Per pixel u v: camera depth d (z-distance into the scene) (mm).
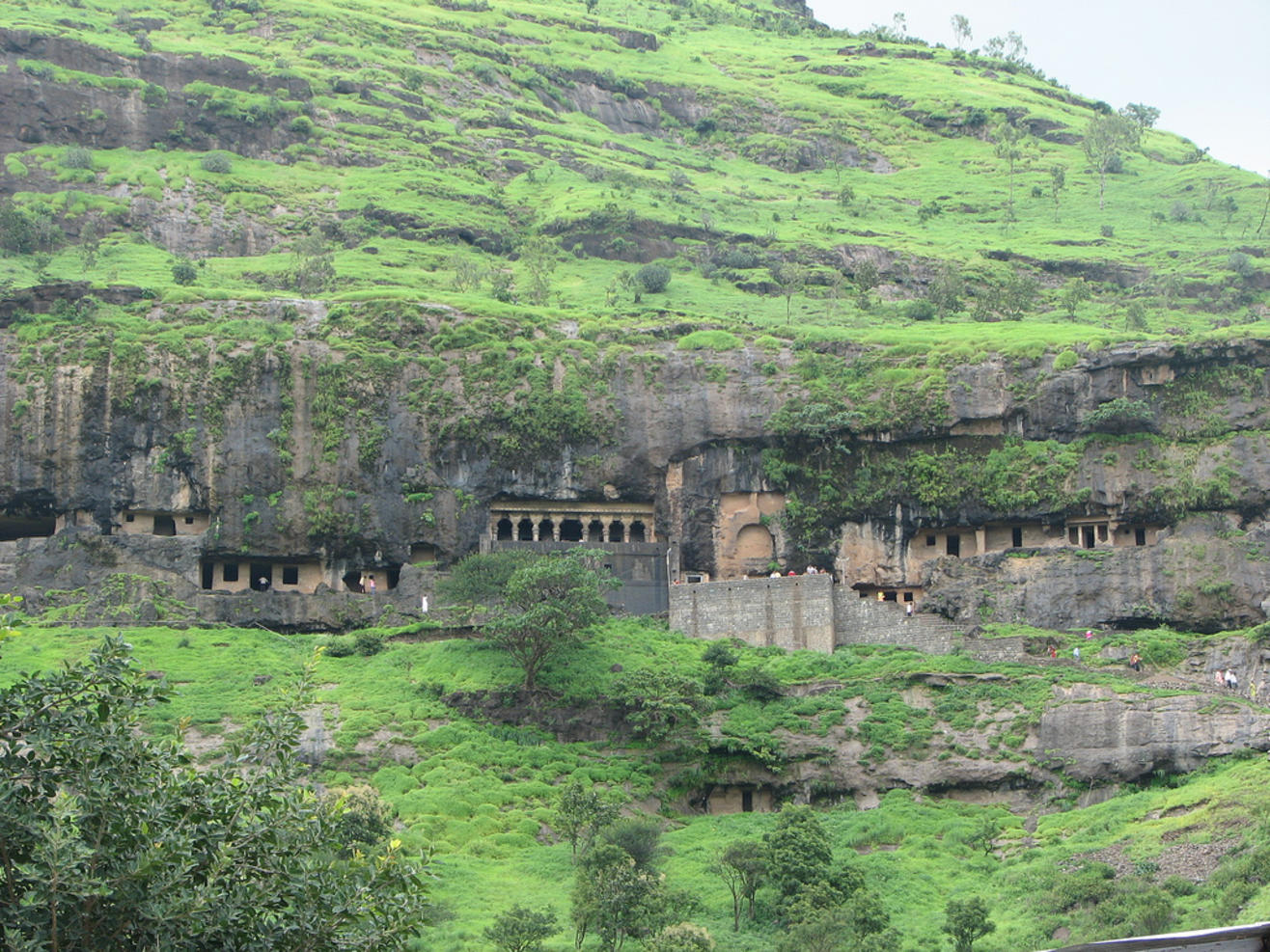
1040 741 96000
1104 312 166125
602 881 74125
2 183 171000
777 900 78312
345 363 122438
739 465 122375
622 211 181875
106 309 125125
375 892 35688
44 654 101750
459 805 89375
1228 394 117625
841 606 110562
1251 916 67312
